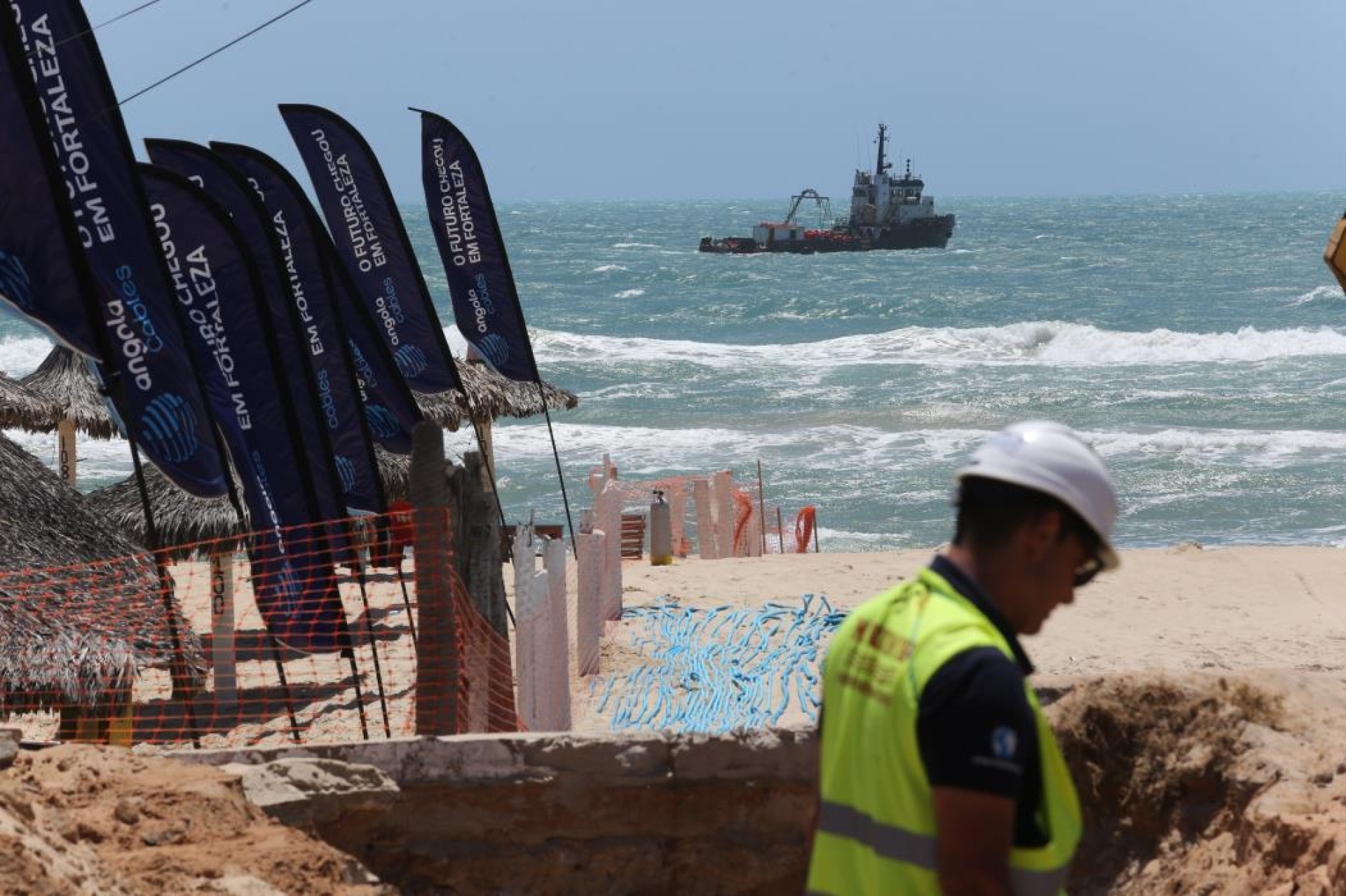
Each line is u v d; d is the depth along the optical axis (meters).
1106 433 60.12
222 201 17.06
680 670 20.03
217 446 13.89
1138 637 22.55
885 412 65.94
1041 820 4.16
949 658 4.02
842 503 46.97
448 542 13.93
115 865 7.38
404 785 9.33
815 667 20.25
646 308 133.75
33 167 12.98
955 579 4.27
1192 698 9.43
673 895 9.51
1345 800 8.15
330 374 19.25
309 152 22.80
